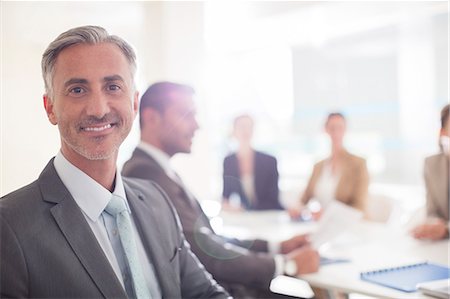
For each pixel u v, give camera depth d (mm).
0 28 1331
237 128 3145
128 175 1485
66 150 947
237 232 2064
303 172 4277
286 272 1513
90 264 875
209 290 1193
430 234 1862
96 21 1921
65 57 913
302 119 4457
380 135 4109
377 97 4133
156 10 2748
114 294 878
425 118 3857
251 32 3475
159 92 1581
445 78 3756
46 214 875
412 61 3922
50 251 847
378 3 3385
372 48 4113
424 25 3746
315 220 2377
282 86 4352
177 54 2869
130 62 984
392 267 1469
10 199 883
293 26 3561
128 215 1011
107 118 921
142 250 1043
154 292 1026
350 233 1970
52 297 832
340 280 1368
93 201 946
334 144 2855
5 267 803
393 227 2119
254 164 3084
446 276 1364
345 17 3424
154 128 1568
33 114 1162
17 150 1139
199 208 1588
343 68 4293
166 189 1470
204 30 3027
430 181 2096
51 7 1485
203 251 1479
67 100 909
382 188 3756
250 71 3938
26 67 1269
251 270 1506
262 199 3002
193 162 3043
